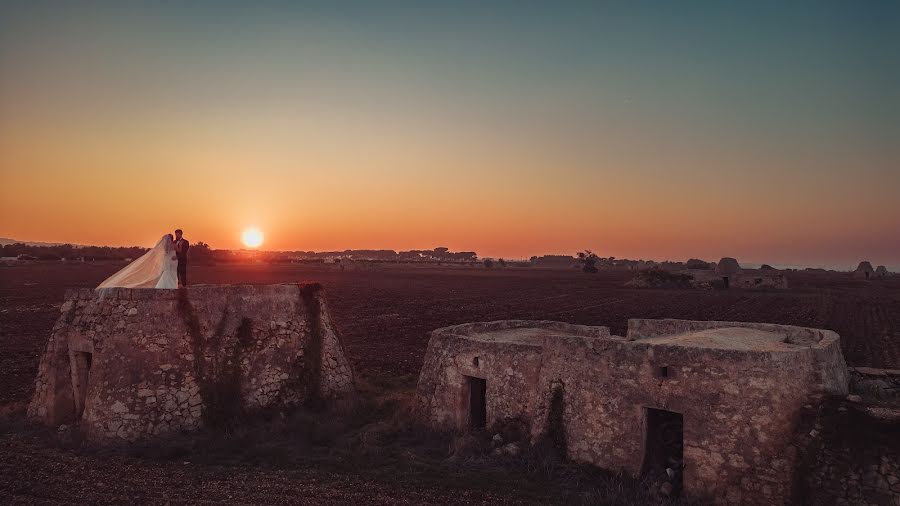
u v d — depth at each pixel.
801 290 82.44
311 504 10.38
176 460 12.86
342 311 48.25
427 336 34.16
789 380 10.17
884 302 61.34
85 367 15.61
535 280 108.94
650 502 10.29
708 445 10.50
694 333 13.78
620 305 56.16
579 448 12.17
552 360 12.98
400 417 16.08
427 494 10.90
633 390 11.57
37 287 62.44
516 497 10.77
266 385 16.47
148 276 16.20
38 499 10.52
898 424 9.33
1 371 22.31
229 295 16.47
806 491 9.51
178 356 14.95
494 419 14.33
